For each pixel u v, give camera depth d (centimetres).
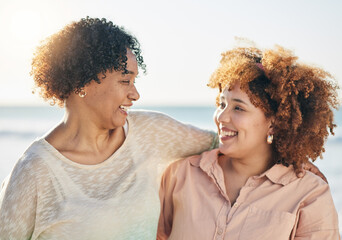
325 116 226
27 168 207
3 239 201
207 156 247
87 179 219
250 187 230
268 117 225
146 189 227
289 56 225
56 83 211
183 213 237
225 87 230
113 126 219
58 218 209
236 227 222
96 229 213
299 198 222
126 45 213
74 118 220
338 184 1238
